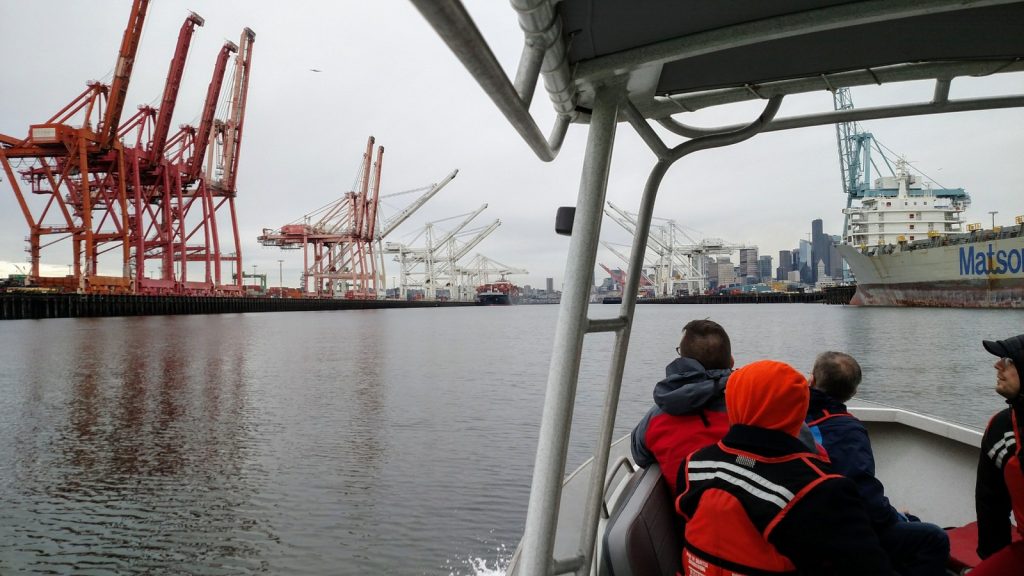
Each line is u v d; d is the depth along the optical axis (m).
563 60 1.35
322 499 8.76
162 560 7.03
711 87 2.01
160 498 8.93
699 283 167.25
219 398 17.06
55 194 59.62
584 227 1.45
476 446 11.55
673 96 2.06
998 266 54.25
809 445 1.96
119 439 12.34
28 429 13.22
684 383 2.24
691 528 1.68
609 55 1.45
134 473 10.10
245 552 7.17
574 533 2.07
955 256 60.09
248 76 87.94
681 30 1.39
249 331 48.50
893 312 62.22
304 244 122.38
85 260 61.94
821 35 1.67
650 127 1.74
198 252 87.69
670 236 168.62
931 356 26.06
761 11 1.34
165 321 61.12
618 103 1.53
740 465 1.60
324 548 7.21
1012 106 2.05
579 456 10.85
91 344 34.06
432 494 8.87
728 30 1.36
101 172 66.44
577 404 15.55
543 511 1.40
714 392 2.15
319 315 99.06
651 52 1.42
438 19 0.82
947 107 2.09
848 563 1.46
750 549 1.54
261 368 24.22
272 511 8.35
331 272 129.00
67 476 9.94
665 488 2.26
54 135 57.50
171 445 11.86
